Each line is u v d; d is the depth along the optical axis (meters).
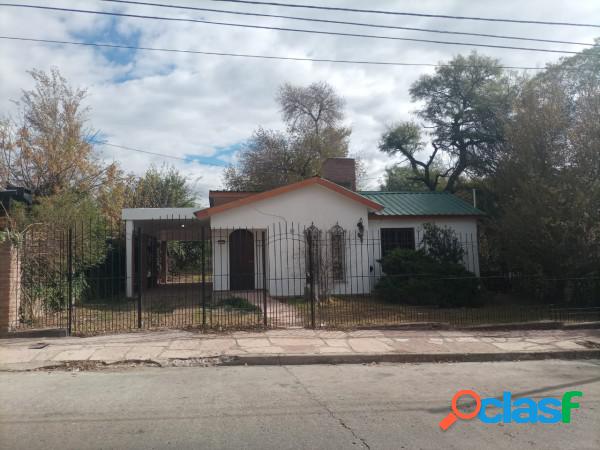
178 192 35.16
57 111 22.12
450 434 4.85
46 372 7.54
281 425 5.07
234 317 11.99
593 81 15.30
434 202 20.44
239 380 7.09
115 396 6.14
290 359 8.38
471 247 19.36
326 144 37.78
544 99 15.56
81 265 14.10
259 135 36.91
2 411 5.52
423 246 18.42
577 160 14.52
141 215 17.72
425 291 14.57
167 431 4.86
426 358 8.71
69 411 5.51
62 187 20.78
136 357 8.26
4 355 8.36
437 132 31.77
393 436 4.77
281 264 15.90
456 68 30.19
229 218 16.81
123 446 4.46
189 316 12.18
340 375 7.51
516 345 9.55
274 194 16.98
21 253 10.66
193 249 33.66
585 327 11.39
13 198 14.81
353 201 17.59
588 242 13.95
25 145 20.58
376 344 9.40
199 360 8.25
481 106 28.52
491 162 28.05
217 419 5.25
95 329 10.45
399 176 43.94
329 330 10.70
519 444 4.60
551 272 14.82
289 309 13.52
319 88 40.25
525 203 14.82
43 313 11.76
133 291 18.23
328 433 4.84
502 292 18.30
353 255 17.64
